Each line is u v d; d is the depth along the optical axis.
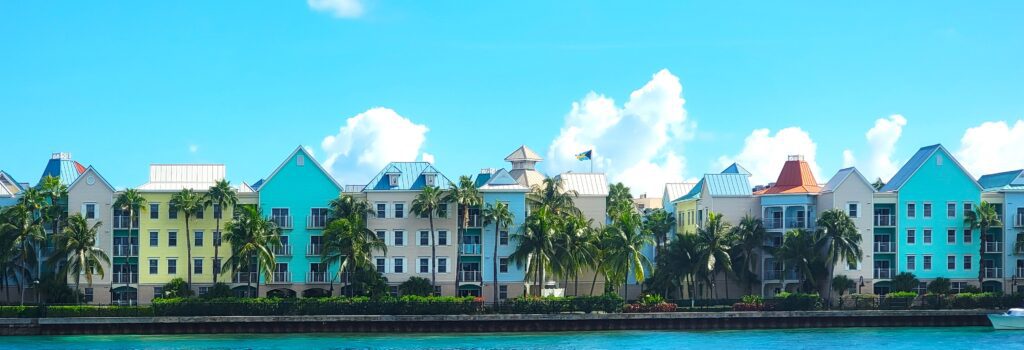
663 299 156.00
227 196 157.38
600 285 172.75
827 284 164.25
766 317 149.50
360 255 147.38
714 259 156.38
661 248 169.62
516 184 168.00
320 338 139.50
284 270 161.38
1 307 141.88
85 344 133.75
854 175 168.75
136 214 158.38
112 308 142.75
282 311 144.25
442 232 164.12
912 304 155.25
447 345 133.38
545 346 132.62
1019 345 134.38
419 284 158.62
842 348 131.88
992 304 156.00
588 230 158.25
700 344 134.62
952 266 169.62
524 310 147.00
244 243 146.62
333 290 160.62
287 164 162.88
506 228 164.62
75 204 159.88
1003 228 169.50
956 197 170.25
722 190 175.25
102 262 159.25
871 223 168.38
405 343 135.25
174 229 161.00
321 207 162.75
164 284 159.12
